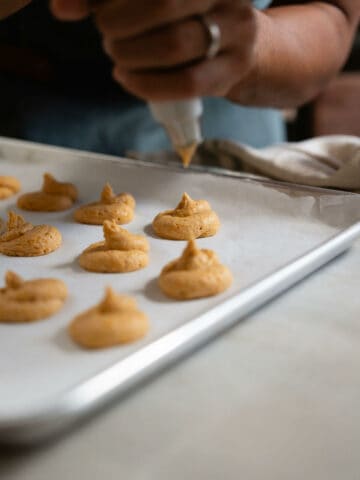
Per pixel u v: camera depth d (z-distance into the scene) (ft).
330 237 1.30
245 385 0.89
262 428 0.80
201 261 1.16
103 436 0.79
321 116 3.77
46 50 2.16
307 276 1.20
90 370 0.93
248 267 1.26
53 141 2.18
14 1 1.64
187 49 0.98
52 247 1.39
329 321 1.04
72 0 0.89
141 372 0.86
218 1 1.02
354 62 4.02
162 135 2.36
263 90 1.82
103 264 1.27
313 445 0.77
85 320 0.99
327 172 1.63
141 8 0.95
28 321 1.07
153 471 0.74
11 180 1.78
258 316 1.06
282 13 1.96
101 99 2.22
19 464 0.76
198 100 1.10
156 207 1.62
